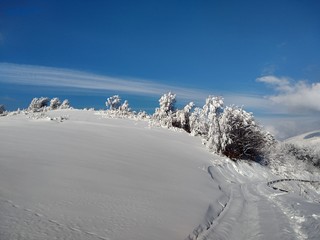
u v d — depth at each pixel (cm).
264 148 3722
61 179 846
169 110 4238
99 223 600
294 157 4419
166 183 1160
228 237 750
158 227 665
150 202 839
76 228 548
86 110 4744
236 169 2686
